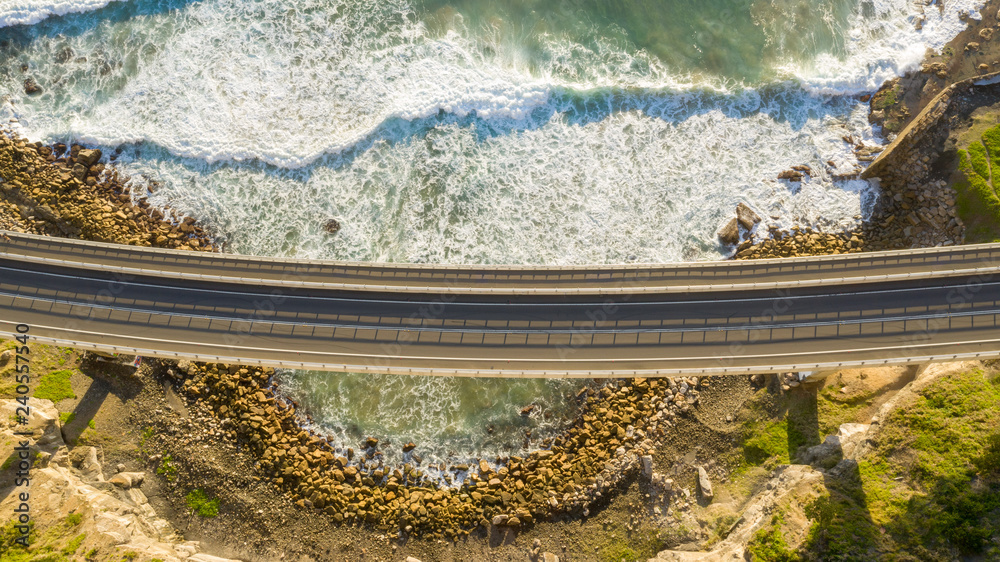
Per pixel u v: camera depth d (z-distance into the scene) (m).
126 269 50.09
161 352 47.88
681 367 47.12
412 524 46.94
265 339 48.75
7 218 55.88
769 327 47.62
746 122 61.31
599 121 61.47
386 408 51.88
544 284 49.75
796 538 40.25
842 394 48.94
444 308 49.56
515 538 46.59
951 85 58.22
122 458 48.31
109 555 41.44
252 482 47.97
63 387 49.16
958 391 43.56
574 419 51.44
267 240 57.69
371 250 57.50
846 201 58.22
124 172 59.62
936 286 47.53
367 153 60.44
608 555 45.47
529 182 59.62
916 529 39.31
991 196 53.25
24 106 61.50
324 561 45.78
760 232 57.69
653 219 58.53
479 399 52.06
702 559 41.78
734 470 47.69
